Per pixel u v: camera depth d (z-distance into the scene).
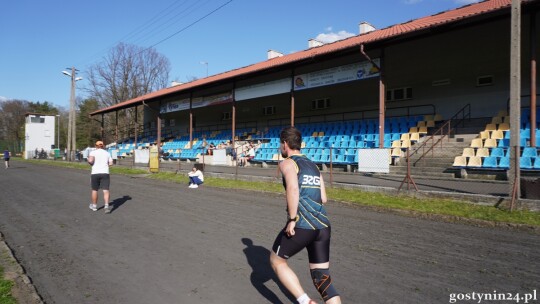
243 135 29.59
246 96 21.84
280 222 8.19
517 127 8.45
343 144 20.22
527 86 17.33
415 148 16.45
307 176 3.56
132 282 4.73
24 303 4.07
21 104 88.81
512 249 5.95
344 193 11.23
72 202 11.34
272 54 31.36
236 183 14.93
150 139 40.88
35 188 15.29
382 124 14.95
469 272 4.93
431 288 4.43
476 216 7.94
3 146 82.31
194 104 26.75
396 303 4.03
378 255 5.70
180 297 4.27
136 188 14.91
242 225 7.90
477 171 12.96
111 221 8.45
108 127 66.00
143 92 62.72
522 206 8.17
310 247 3.57
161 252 6.00
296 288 3.46
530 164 11.89
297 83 18.58
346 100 24.89
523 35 15.32
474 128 16.84
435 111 20.72
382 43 14.69
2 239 6.93
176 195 12.70
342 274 4.91
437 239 6.60
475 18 12.02
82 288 4.56
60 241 6.76
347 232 7.14
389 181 12.74
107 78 61.25
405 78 21.61
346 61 20.03
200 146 30.20
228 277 4.88
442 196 9.59
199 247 6.26
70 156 38.62
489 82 18.81
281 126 28.11
